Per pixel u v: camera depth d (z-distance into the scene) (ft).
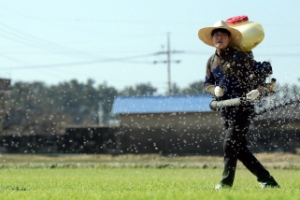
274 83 91.20
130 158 275.59
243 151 92.84
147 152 289.53
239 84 90.02
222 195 65.57
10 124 332.19
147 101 290.76
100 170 177.99
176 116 276.62
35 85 363.97
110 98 207.10
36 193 73.67
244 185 98.17
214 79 93.20
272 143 244.63
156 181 109.60
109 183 103.19
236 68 89.51
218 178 124.57
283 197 64.08
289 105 98.94
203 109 261.85
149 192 72.49
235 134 89.20
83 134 309.83
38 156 287.69
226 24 90.48
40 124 341.21
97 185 97.04
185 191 74.79
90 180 114.62
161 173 158.71
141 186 93.71
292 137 241.55
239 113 89.30
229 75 90.02
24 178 125.18
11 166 196.24
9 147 323.37
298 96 94.84
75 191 79.20
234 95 90.22
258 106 94.43
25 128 333.42
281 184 99.60
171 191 74.74
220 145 265.75
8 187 93.50
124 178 124.88
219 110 93.25
